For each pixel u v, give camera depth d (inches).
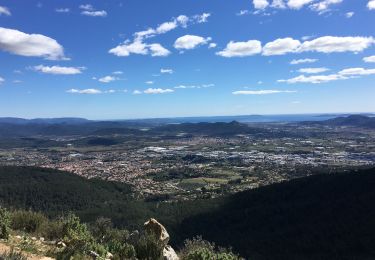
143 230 524.7
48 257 402.9
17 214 555.8
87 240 462.0
